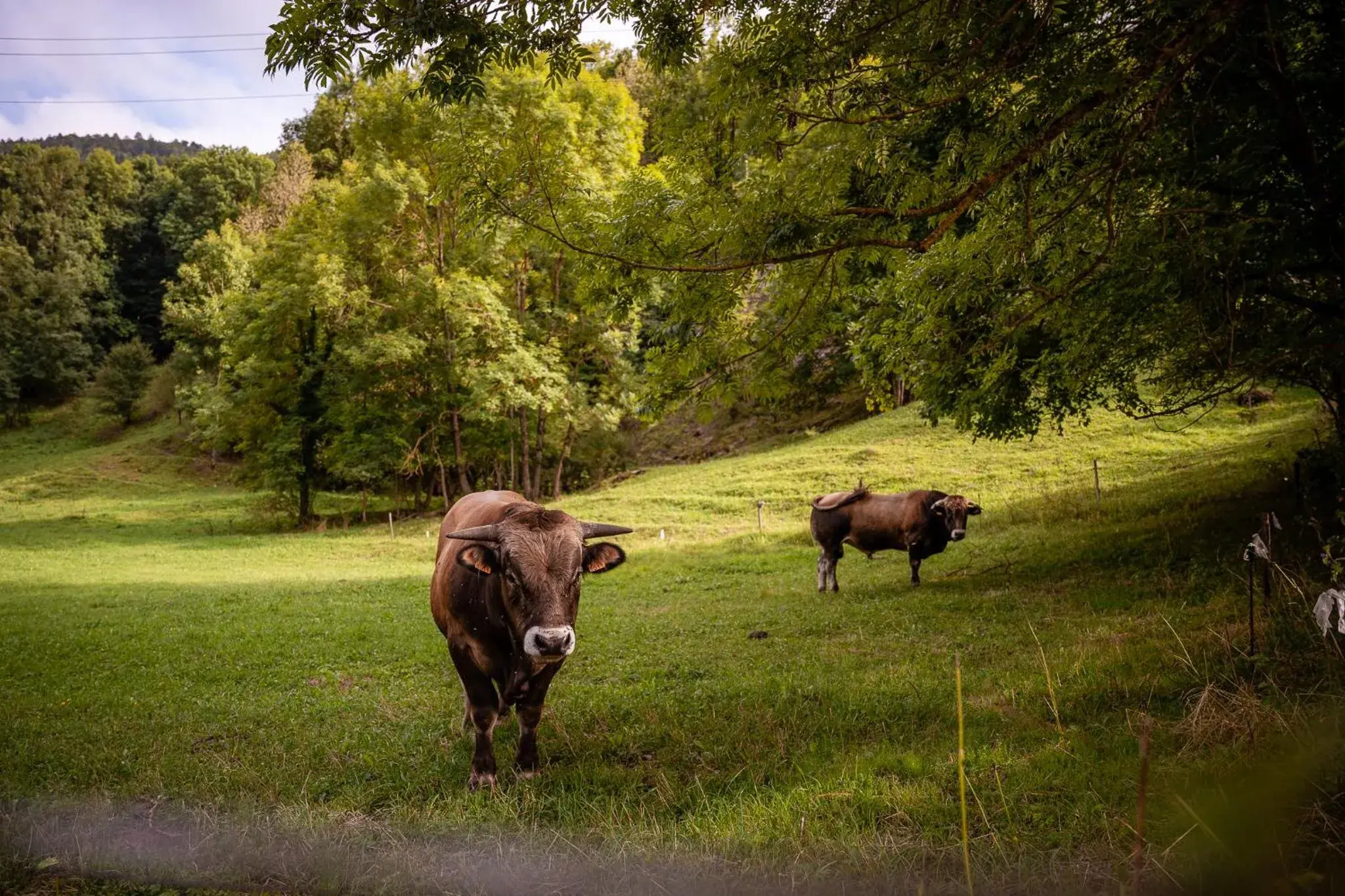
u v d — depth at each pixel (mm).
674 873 4020
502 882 4113
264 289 41031
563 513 5688
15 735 7496
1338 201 5883
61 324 78938
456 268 36062
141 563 26797
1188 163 6125
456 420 37844
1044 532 16469
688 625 11859
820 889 3758
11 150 95188
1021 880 3680
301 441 38656
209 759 6602
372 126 36375
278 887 4219
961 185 5832
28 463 61375
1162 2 4680
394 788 5812
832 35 5258
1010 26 4953
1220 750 4754
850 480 29266
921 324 8523
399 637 12141
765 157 6082
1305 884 3186
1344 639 5891
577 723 7152
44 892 4188
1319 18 6188
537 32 5172
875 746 5863
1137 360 9977
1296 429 21656
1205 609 8375
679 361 6379
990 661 8062
